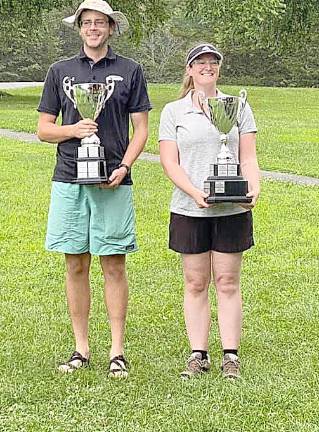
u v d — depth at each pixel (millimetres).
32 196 11969
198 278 5168
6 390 4844
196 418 4441
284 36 34375
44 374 5117
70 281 5234
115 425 4391
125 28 5137
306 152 17359
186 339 5891
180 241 5105
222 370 5148
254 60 56250
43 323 6266
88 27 4973
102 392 4820
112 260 5160
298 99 35750
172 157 5078
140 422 4426
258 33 33531
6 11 32125
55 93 5105
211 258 5176
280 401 4664
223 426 4359
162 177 13758
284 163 15727
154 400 4699
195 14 30938
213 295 6988
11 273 7918
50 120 5117
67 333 6004
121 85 5031
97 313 6531
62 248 5094
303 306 6777
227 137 5004
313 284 7547
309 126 23500
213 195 4910
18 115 24125
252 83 56188
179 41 58031
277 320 6395
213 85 5074
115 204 5051
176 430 4316
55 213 5086
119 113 5047
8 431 4328
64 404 4656
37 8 31844
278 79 56281
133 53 57719
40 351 5586
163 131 5129
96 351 5570
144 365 5301
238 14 29000
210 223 5086
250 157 5125
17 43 49844
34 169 14414
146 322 6336
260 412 4516
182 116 5074
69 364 5215
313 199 12172
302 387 4887
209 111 4980
